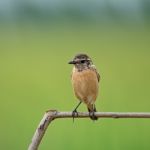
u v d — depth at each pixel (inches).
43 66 1154.7
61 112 304.3
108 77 985.5
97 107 773.9
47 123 303.1
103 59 1185.4
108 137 658.2
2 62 1202.6
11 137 697.0
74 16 1930.4
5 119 771.4
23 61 1213.7
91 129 680.4
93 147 642.8
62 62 1195.9
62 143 661.3
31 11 1958.7
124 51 1300.4
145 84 920.3
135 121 689.0
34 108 818.8
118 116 307.4
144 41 1487.5
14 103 852.0
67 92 900.0
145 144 639.1
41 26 1883.6
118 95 839.7
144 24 1785.2
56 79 1011.3
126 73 1011.9
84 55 411.8
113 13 1849.2
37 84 975.0
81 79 405.1
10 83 997.2
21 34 1745.8
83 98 408.8
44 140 668.1
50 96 879.1
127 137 651.5
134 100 809.5
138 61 1132.5
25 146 673.0
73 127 692.7
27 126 735.1
